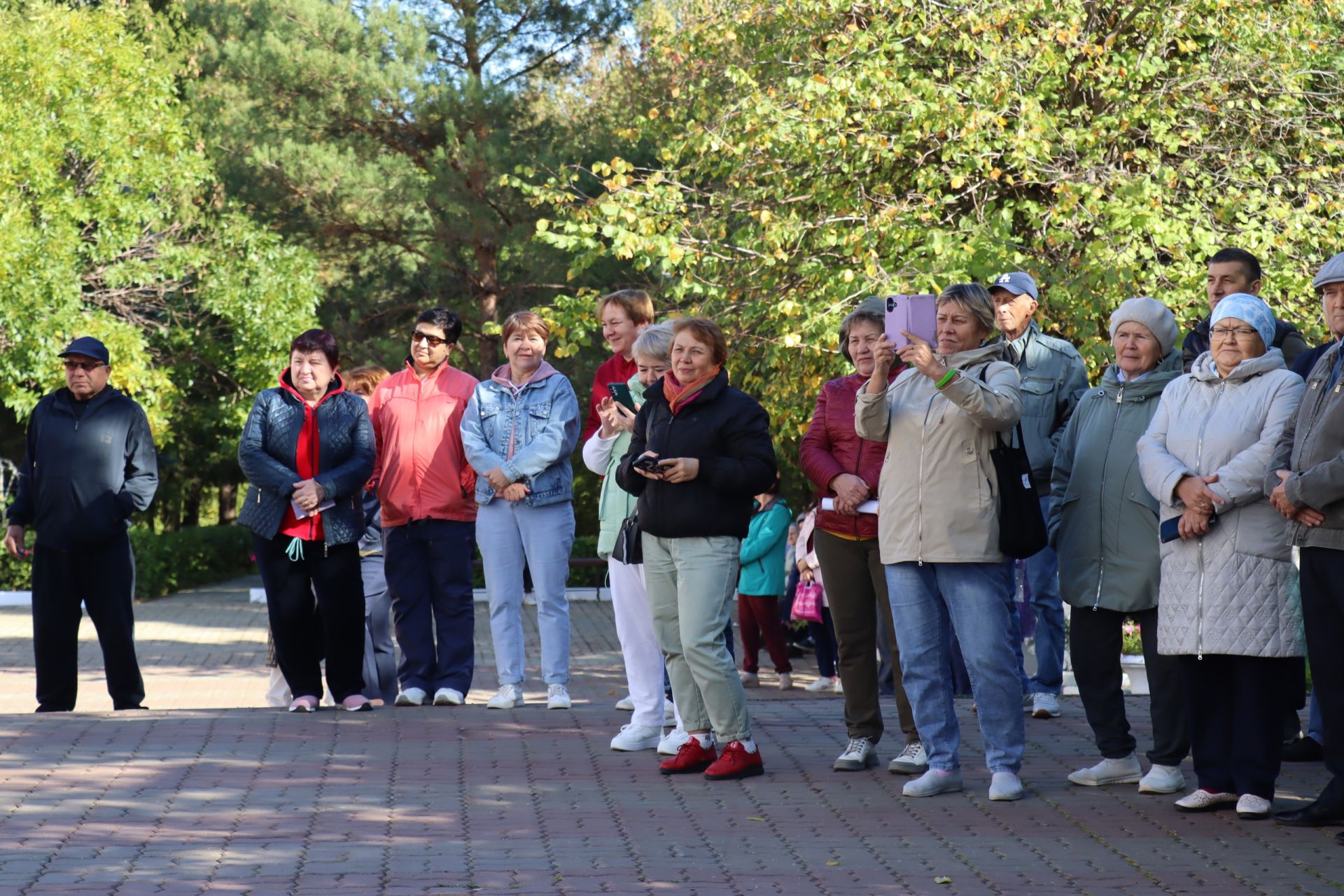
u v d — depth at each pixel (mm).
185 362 25547
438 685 7934
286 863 4570
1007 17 12898
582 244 13484
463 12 23656
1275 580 5191
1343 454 4828
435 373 7996
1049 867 4621
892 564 5695
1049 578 7734
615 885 4367
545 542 7695
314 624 7969
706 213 14430
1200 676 5355
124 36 21797
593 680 12141
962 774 6055
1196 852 4801
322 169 21812
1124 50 13266
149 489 8156
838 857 4730
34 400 20516
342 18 22344
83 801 5375
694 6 20969
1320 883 4438
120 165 21125
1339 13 13141
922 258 12281
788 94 13156
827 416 6152
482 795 5566
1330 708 5062
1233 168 12836
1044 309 11969
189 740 6562
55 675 8062
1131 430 5738
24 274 20078
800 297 12930
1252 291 6266
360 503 7609
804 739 6949
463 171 22000
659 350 6309
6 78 20328
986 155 12602
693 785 5820
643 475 5949
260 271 22938
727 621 5984
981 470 5488
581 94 25531
